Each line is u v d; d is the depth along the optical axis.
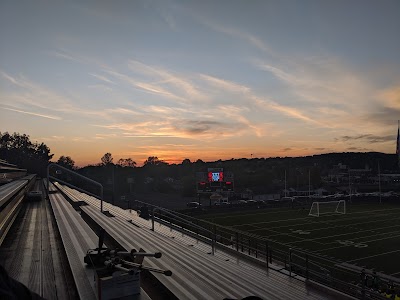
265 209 63.56
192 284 6.74
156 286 6.86
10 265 7.35
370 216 54.53
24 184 21.55
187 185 98.81
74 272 6.20
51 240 10.07
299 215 55.00
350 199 77.62
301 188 126.69
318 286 8.98
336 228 42.88
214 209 59.38
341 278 19.41
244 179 135.50
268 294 7.32
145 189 125.38
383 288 15.86
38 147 105.25
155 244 10.61
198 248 12.62
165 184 126.31
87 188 68.31
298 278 9.86
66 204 18.73
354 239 36.03
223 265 9.57
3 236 9.52
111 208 22.34
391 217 53.09
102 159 147.38
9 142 100.44
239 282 7.75
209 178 66.00
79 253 7.57
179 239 14.07
